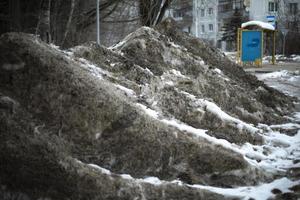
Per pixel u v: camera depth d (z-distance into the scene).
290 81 23.22
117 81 8.27
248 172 6.63
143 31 10.92
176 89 8.78
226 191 6.14
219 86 10.53
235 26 70.31
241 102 10.66
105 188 5.39
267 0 72.69
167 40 11.10
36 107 6.03
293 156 8.12
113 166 6.00
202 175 6.41
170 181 6.08
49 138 5.73
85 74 6.77
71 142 5.95
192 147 6.52
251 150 8.02
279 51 60.69
